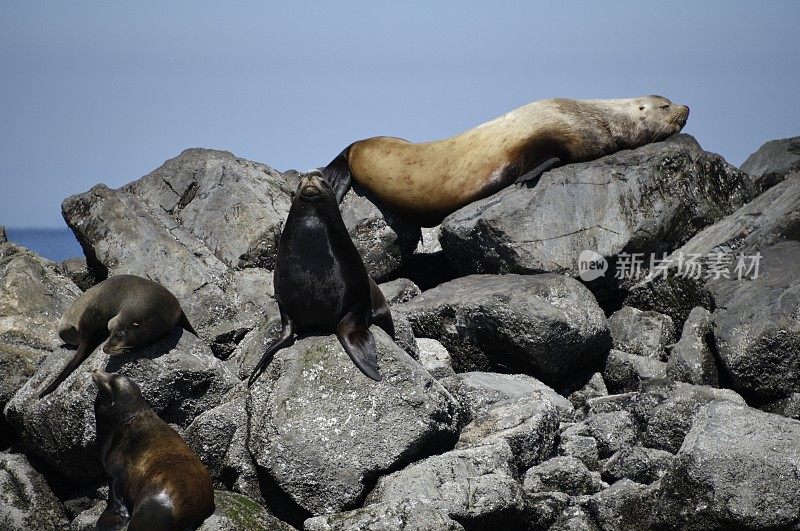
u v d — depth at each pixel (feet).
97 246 162.20
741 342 134.31
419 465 110.01
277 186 182.39
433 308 151.53
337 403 113.91
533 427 118.83
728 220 157.99
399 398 114.52
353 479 111.86
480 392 129.49
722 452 106.52
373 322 130.00
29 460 127.13
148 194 179.42
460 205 169.78
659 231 158.61
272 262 166.81
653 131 172.96
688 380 140.46
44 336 141.90
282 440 112.37
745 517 103.96
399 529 100.01
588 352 146.51
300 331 123.03
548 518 108.99
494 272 163.22
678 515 107.55
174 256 158.61
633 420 130.62
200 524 101.81
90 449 120.16
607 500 109.19
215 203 171.32
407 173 171.22
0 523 118.73
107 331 129.08
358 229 173.78
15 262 152.97
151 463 104.37
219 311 154.40
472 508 104.99
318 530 101.71
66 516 122.11
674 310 154.81
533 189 161.07
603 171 160.86
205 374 125.29
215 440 119.55
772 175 190.19
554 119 169.78
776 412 132.57
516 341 143.33
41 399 122.42
